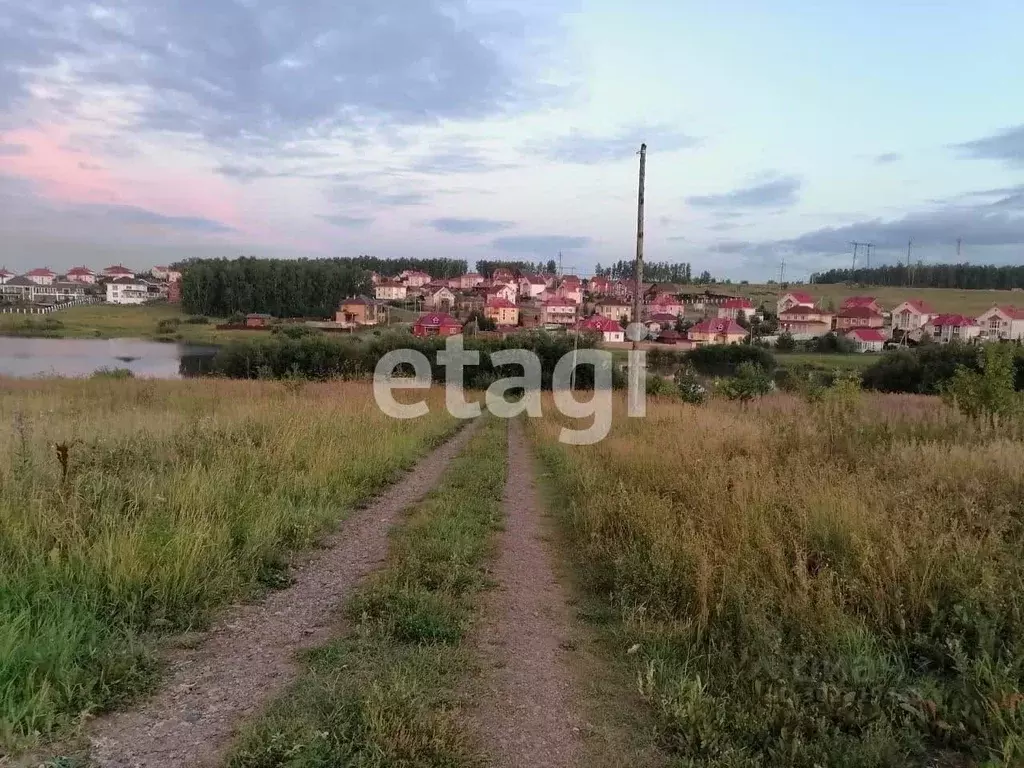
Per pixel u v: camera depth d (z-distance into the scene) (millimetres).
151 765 2699
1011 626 3768
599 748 2998
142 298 133500
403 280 134375
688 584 4723
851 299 97312
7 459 6254
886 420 11164
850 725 3105
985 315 77438
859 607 4258
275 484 7285
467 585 5023
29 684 3057
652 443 11062
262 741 2812
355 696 3260
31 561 4250
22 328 81875
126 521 4926
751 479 6934
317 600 4684
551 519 7547
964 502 5684
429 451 12547
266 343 40281
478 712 3266
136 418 10500
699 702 3250
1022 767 2699
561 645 4129
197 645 3889
